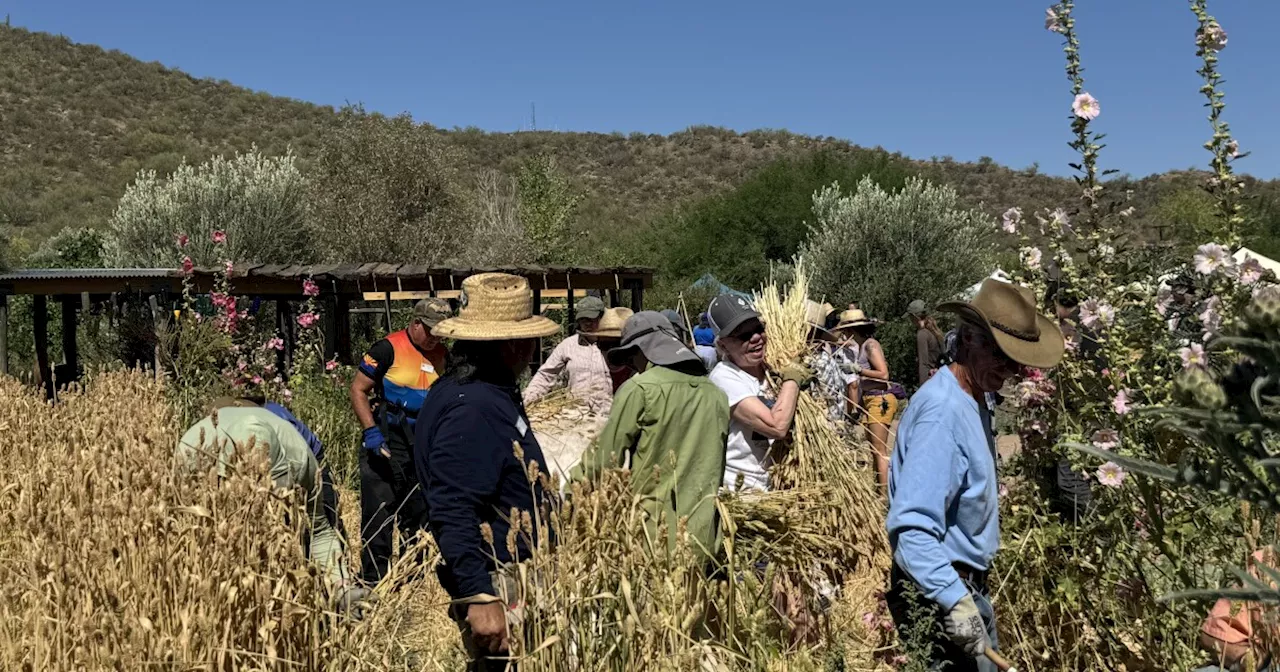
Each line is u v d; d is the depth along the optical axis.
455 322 3.01
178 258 17.88
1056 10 3.43
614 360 3.70
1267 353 1.02
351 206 21.67
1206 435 1.10
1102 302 3.29
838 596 3.98
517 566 2.65
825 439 4.23
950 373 2.96
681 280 26.14
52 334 12.69
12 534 3.09
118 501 2.57
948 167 62.47
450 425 2.87
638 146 66.94
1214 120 3.12
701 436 3.32
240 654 2.39
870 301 18.95
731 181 61.56
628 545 2.61
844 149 66.88
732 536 3.14
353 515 6.29
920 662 2.69
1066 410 3.62
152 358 9.75
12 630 2.52
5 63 54.00
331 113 61.09
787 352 4.57
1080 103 3.40
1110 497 3.26
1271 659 2.26
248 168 19.47
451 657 2.97
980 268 19.45
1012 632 3.49
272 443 3.55
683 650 2.53
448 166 23.61
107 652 2.27
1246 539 2.67
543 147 63.75
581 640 2.56
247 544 2.48
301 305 10.80
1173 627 3.01
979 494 2.87
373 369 5.06
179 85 59.28
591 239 37.81
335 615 2.54
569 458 4.25
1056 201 55.19
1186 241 3.46
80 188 41.34
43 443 4.23
